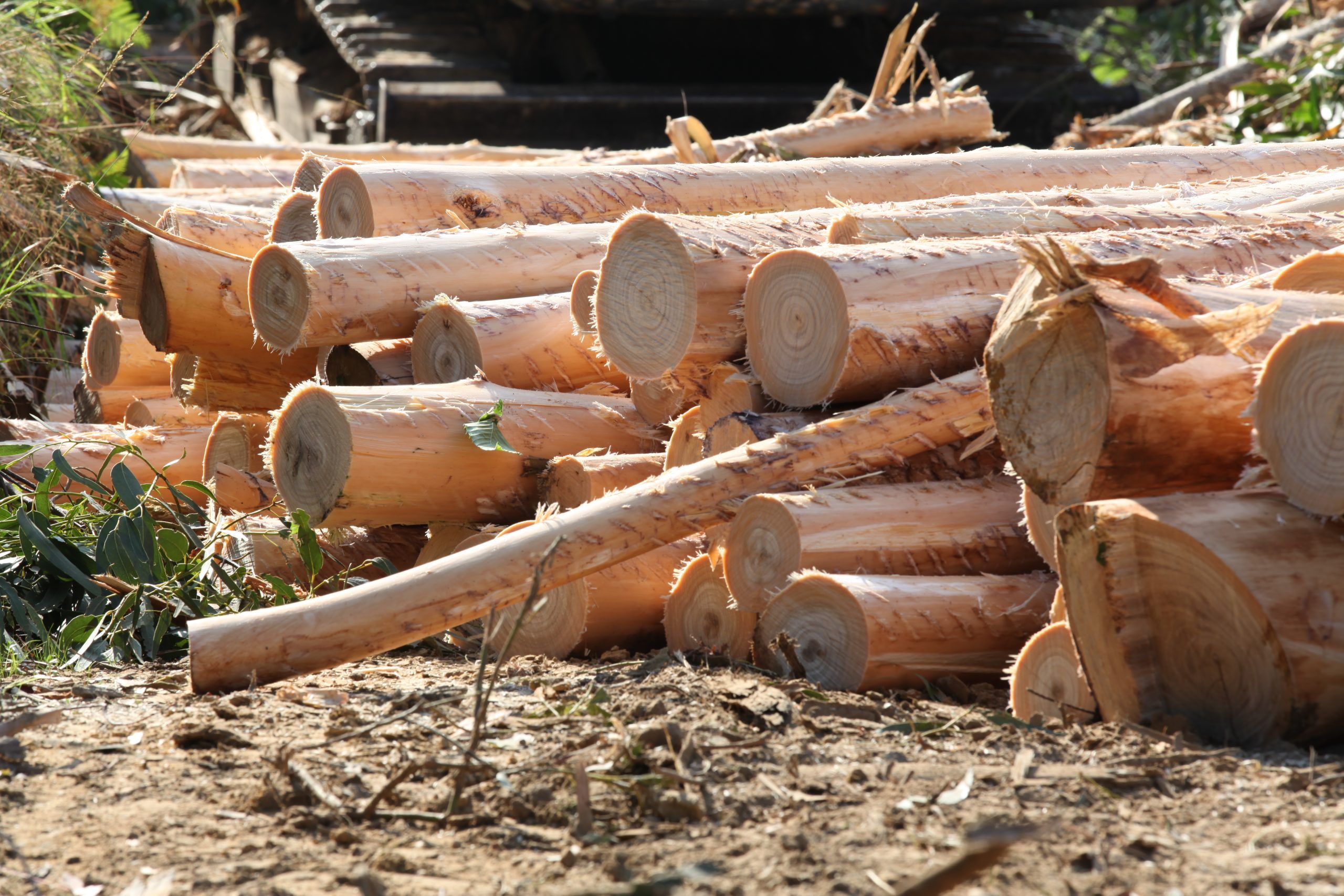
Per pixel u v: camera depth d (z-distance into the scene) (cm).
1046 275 448
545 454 678
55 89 1115
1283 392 429
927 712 481
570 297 717
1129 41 2638
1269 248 675
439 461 640
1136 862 344
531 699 502
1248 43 2089
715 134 1856
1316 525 439
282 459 652
